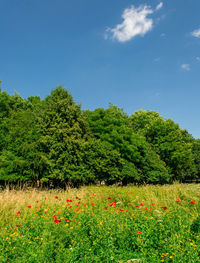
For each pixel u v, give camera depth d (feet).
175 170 91.91
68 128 52.90
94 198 28.09
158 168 73.15
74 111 56.65
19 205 22.54
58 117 52.29
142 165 71.41
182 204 22.03
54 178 51.47
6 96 59.00
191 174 114.42
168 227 14.85
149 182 75.77
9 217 19.49
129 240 14.12
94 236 14.05
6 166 47.21
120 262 11.73
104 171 57.57
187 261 11.07
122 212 19.22
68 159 49.65
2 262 11.31
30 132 50.03
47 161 46.83
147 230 14.26
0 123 52.90
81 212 18.47
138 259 11.91
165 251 12.39
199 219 15.94
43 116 53.21
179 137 98.27
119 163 61.93
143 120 109.50
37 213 20.27
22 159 48.16
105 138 63.16
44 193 30.78
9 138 49.90
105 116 67.82
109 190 32.81
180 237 13.44
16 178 46.75
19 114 53.83
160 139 89.45
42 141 47.88
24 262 11.18
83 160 56.24
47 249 11.99
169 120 98.37
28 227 16.39
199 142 124.06
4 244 12.91
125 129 67.56
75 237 13.79
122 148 63.00
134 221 15.84
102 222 15.55
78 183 56.59
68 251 12.12
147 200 25.20
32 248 12.42
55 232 14.06
